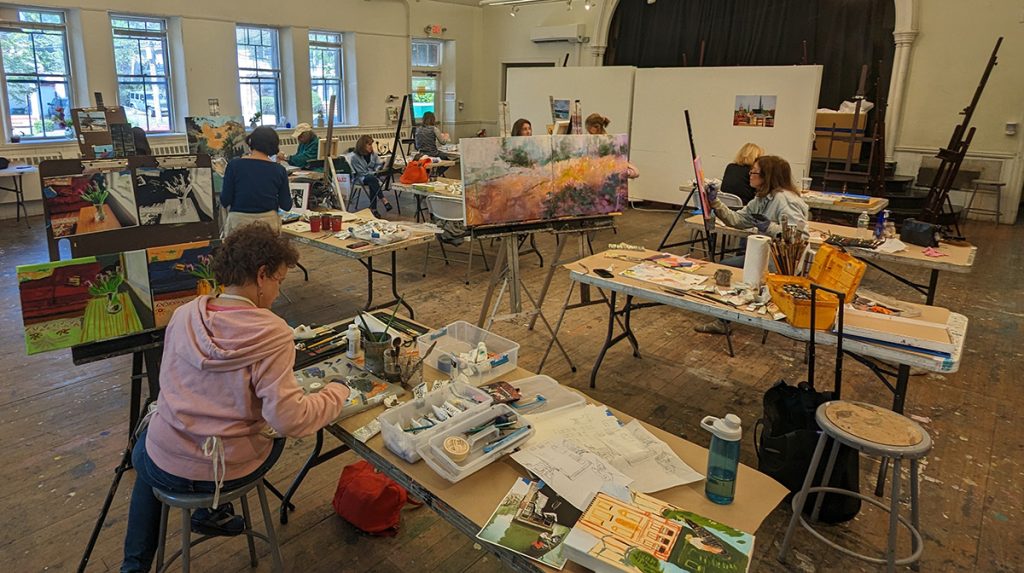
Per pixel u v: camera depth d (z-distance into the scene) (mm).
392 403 1884
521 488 1501
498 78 12656
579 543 1278
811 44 8711
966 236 7250
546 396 1969
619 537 1300
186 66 8586
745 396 3311
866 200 5109
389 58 11164
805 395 2301
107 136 4820
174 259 2225
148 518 1756
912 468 1911
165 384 1532
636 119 8695
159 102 8625
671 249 6375
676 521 1360
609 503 1411
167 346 1558
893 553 1830
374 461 1675
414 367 1987
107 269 2107
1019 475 2641
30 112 7492
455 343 2273
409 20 11281
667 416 3092
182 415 1492
